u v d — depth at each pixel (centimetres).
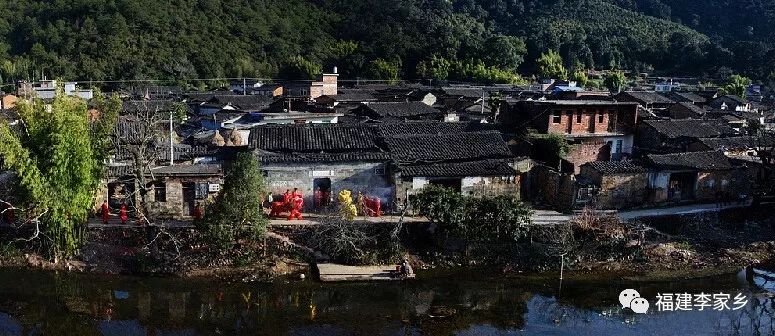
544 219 4069
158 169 3872
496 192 4303
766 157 5000
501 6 17425
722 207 4506
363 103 7738
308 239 3738
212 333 2812
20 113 3550
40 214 3403
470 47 13675
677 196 4628
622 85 12100
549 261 3744
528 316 3073
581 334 2858
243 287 3341
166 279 3412
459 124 5641
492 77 12481
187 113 8231
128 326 2867
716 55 14425
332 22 15225
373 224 3788
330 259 3656
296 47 13812
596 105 5500
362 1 15962
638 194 4472
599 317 3078
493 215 3725
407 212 4025
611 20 16788
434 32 14388
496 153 4619
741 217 4453
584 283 3547
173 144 4581
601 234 3919
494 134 4859
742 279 3647
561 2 17550
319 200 4188
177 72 11862
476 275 3609
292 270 3541
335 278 3428
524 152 5188
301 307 3119
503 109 5944
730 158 5038
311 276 3500
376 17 15150
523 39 14525
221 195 3503
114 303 3117
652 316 3105
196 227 3541
